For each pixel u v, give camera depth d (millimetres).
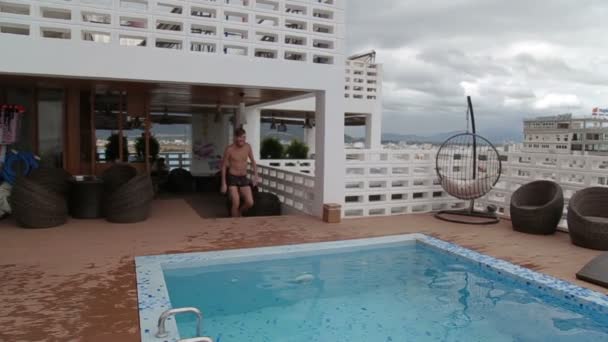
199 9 6391
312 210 7527
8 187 6566
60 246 5059
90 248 4996
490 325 3617
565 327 3578
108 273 4152
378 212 7844
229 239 5602
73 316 3186
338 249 5469
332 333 3445
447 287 4469
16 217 5949
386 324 3621
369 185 7680
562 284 4172
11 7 6242
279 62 6762
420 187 8156
